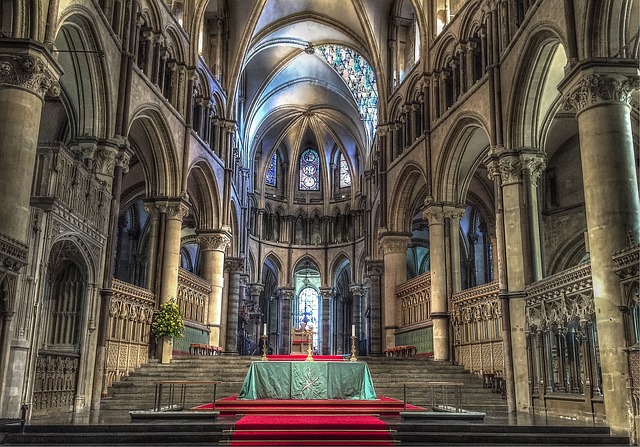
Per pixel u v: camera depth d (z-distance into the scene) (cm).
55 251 1551
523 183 1888
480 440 1070
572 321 1505
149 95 2197
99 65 1789
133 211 3662
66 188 1497
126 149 1898
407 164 2945
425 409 1525
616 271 1212
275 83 4294
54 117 2283
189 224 3869
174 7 2634
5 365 1156
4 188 1251
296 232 4972
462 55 2378
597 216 1309
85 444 1013
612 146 1320
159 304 2377
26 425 1082
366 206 4169
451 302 2447
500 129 1977
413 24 3219
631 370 1163
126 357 2017
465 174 2619
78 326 1631
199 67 2823
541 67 1823
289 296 4791
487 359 2098
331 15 3641
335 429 1099
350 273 4822
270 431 1069
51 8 1401
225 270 3841
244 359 2267
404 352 2866
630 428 1130
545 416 1530
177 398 1798
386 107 3325
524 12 1881
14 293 1183
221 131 3253
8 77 1294
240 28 3366
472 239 3653
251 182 4444
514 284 1825
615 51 1371
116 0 1947
